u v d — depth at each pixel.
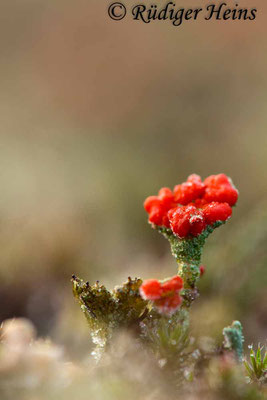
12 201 0.41
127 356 0.12
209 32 0.66
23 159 0.49
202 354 0.12
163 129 0.56
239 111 0.56
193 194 0.13
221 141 0.51
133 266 0.30
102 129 0.59
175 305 0.13
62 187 0.43
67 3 0.69
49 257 0.29
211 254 0.24
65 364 0.12
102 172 0.45
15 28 0.68
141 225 0.36
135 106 0.61
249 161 0.45
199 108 0.58
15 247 0.30
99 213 0.38
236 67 0.62
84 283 0.13
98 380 0.12
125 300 0.13
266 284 0.22
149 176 0.44
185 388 0.12
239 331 0.13
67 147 0.53
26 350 0.12
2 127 0.56
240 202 0.38
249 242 0.24
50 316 0.23
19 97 0.62
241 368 0.12
